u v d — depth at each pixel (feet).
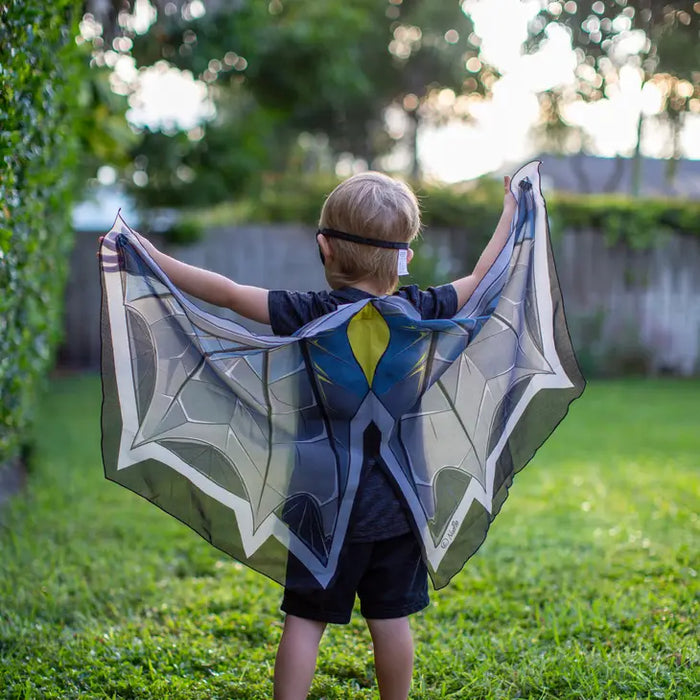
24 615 9.44
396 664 6.62
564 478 16.72
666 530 12.79
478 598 10.07
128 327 6.52
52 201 12.12
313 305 6.72
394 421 6.72
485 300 7.05
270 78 42.52
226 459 6.72
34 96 9.56
